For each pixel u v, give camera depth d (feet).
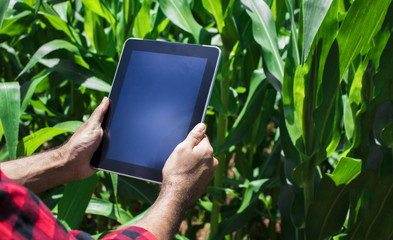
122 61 3.14
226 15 4.38
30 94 4.24
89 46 5.88
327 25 3.48
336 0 3.39
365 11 3.35
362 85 4.00
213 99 4.76
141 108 2.97
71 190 4.20
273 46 4.32
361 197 4.20
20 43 7.13
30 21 5.14
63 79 5.06
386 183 3.98
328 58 3.58
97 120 2.98
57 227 1.87
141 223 2.41
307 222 4.13
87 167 3.01
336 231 4.14
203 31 4.72
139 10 4.87
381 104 4.02
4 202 1.69
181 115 2.84
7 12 5.36
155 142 2.85
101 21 5.71
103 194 5.67
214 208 5.14
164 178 2.60
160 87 2.97
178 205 2.51
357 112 4.05
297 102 3.77
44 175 2.93
